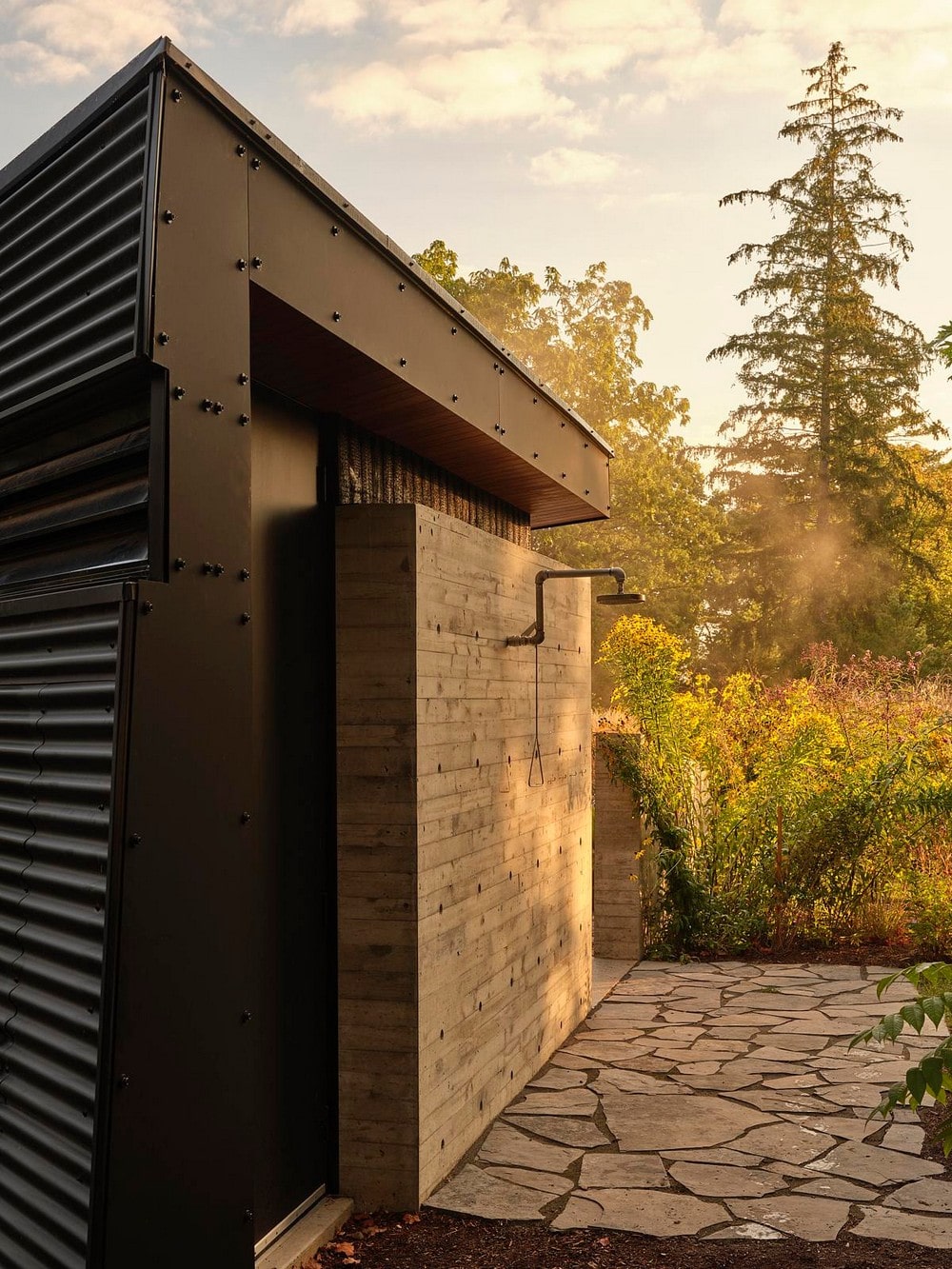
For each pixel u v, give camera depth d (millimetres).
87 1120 2256
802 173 27359
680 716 9148
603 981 7664
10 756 2676
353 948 3971
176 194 2416
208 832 2445
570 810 6445
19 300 2848
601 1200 3992
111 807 2215
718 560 28547
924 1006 2426
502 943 5051
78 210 2633
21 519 3031
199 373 2463
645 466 28078
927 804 8523
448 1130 4266
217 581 2492
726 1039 6152
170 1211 2311
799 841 8648
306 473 3928
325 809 4008
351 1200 3928
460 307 4035
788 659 26719
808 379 27250
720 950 8531
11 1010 2623
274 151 2773
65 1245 2277
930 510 29859
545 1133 4703
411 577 3984
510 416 4789
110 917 2197
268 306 2887
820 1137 4598
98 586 2344
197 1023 2396
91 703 2355
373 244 3369
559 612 6242
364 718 4000
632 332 28406
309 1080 3854
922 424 27375
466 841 4562
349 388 3717
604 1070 5602
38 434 2951
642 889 8477
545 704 5926
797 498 27266
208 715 2449
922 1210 3854
